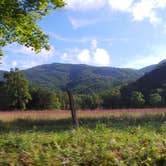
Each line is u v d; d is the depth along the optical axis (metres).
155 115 31.31
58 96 96.06
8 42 25.05
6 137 12.27
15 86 95.12
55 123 31.25
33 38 24.94
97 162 9.98
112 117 31.41
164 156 10.73
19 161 9.55
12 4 22.22
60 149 10.71
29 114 34.00
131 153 10.91
